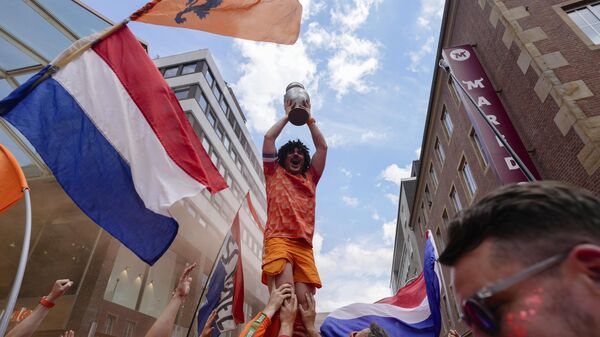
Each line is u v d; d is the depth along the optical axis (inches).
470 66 452.1
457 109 605.3
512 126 389.1
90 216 119.4
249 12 149.3
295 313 82.0
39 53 406.3
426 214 904.9
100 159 127.5
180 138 144.3
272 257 91.7
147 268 928.3
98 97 132.8
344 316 188.9
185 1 148.4
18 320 661.3
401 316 189.8
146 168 134.1
